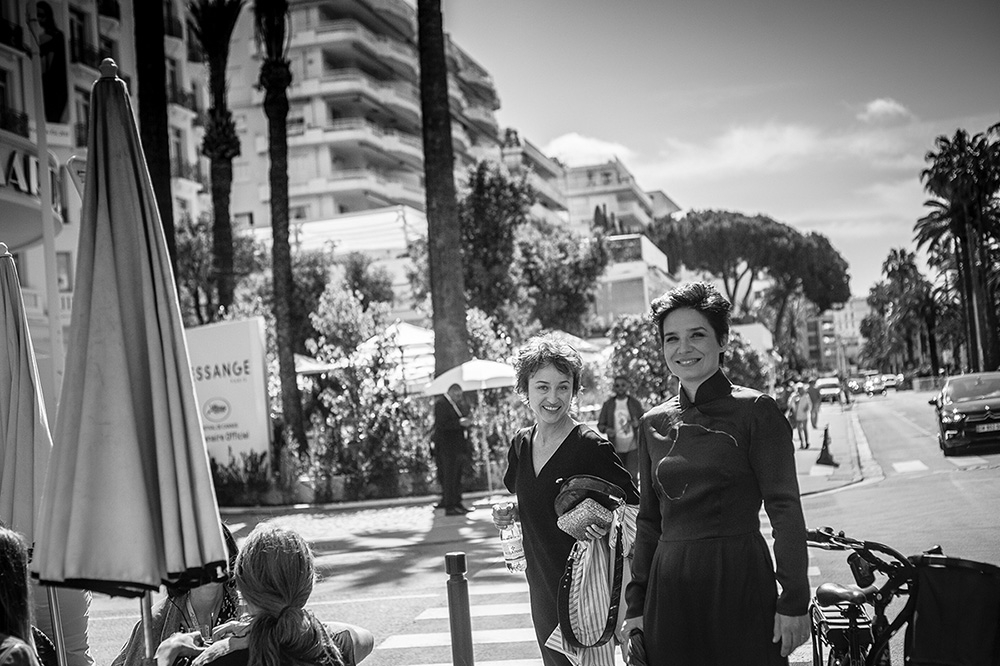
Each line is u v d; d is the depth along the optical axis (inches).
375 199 3230.8
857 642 165.5
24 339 247.0
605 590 183.8
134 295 159.5
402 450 896.9
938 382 4175.7
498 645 334.3
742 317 3208.7
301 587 139.6
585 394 1159.6
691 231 3919.8
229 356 954.7
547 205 4175.7
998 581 154.3
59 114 1587.1
